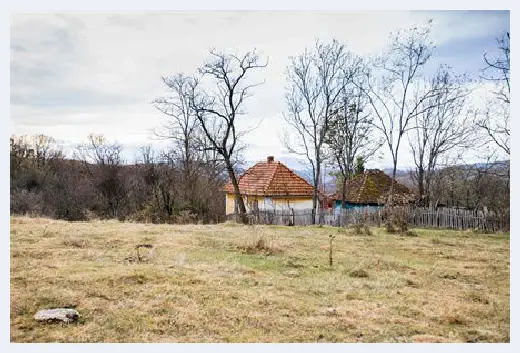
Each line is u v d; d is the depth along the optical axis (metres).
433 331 8.81
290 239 19.44
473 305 10.44
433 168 36.97
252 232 17.81
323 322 9.05
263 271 12.97
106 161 43.97
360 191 39.31
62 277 11.09
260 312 9.46
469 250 18.06
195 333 8.41
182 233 19.73
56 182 43.81
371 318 9.37
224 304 9.84
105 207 40.47
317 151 35.88
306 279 12.25
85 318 8.80
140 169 39.50
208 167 38.16
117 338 8.06
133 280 11.10
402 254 16.84
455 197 37.69
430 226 27.75
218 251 15.77
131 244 16.39
